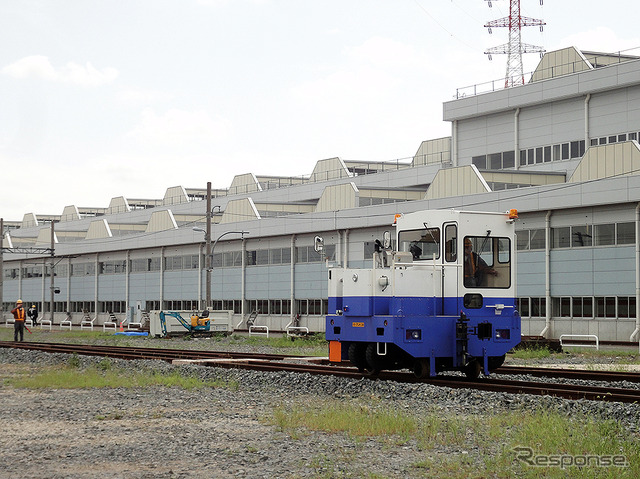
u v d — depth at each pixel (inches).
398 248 844.0
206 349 1598.2
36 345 1594.5
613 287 1830.7
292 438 517.3
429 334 771.4
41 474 421.4
